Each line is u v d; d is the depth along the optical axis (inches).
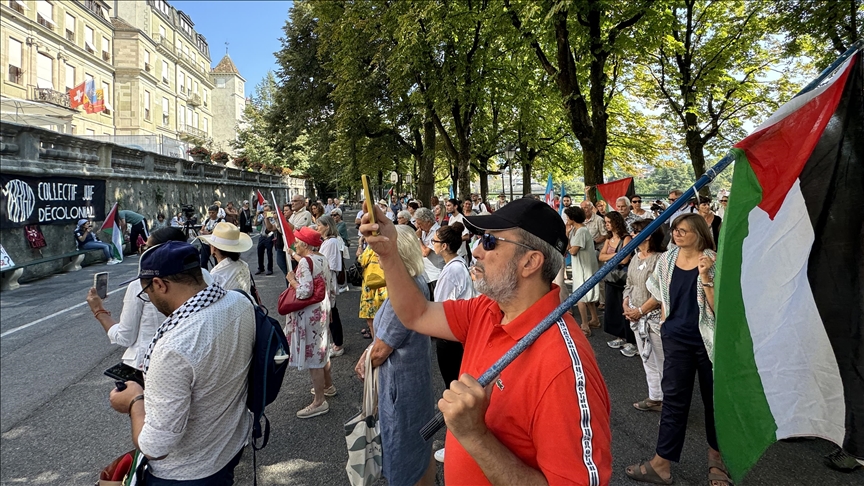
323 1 821.9
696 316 113.9
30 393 151.7
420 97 662.5
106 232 360.5
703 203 291.4
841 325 82.0
